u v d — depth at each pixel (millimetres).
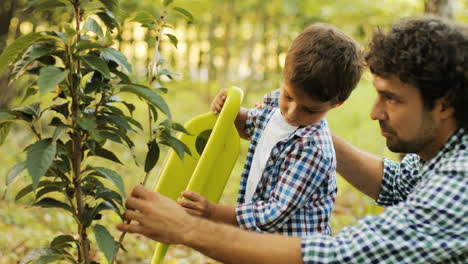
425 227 1395
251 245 1424
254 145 2012
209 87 10398
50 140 1397
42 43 1456
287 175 1805
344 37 1854
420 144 1534
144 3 7164
